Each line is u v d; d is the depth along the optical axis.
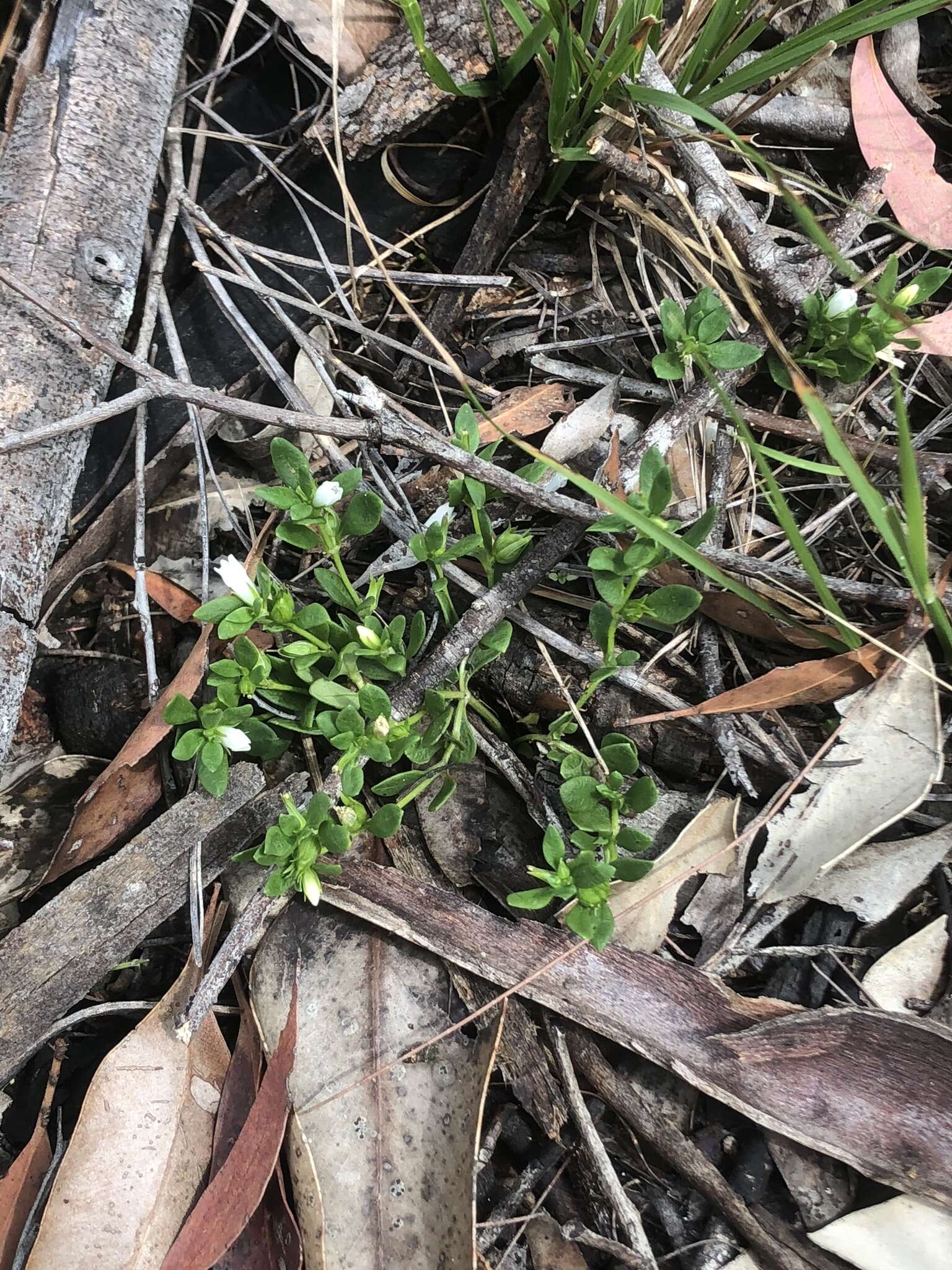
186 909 0.21
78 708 0.22
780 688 0.20
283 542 0.23
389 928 0.19
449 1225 0.17
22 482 0.20
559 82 0.21
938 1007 0.19
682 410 0.21
